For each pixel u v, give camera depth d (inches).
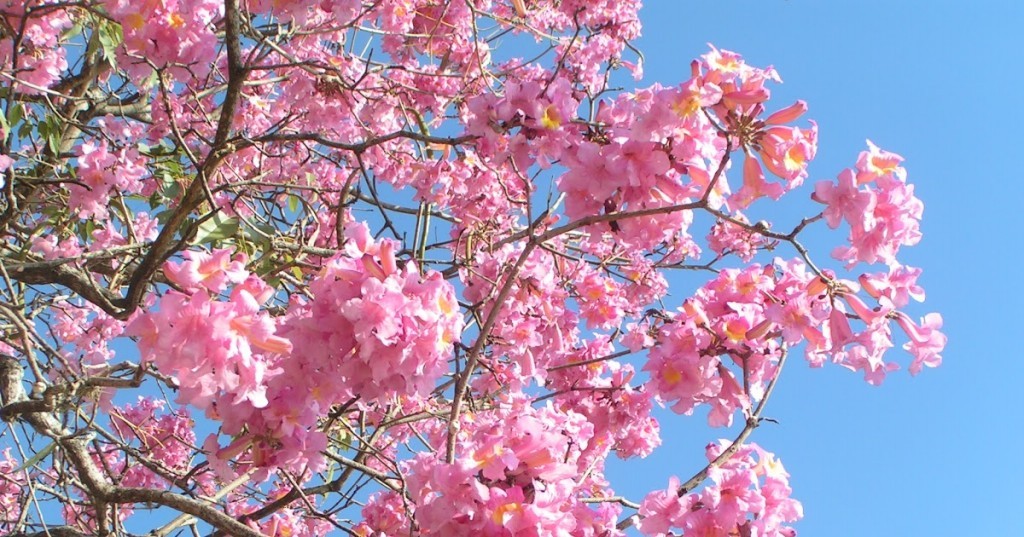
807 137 107.7
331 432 191.5
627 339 162.4
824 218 105.7
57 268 160.6
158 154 205.5
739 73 106.6
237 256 95.0
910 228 107.0
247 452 126.3
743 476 111.0
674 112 104.9
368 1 196.7
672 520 110.3
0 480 219.1
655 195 115.9
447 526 98.5
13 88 170.9
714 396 134.0
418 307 96.4
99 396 153.8
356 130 196.9
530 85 116.5
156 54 141.9
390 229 141.1
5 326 192.2
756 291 132.9
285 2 145.6
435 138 128.3
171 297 88.1
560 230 114.1
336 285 99.0
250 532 126.6
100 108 234.8
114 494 142.8
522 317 171.5
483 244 198.2
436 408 213.9
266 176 206.4
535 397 153.8
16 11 170.7
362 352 96.3
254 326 90.9
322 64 145.6
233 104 141.5
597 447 172.9
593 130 118.1
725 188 118.0
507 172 198.7
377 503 166.7
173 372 97.0
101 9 145.3
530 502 99.5
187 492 135.5
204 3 142.3
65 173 203.8
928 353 115.1
